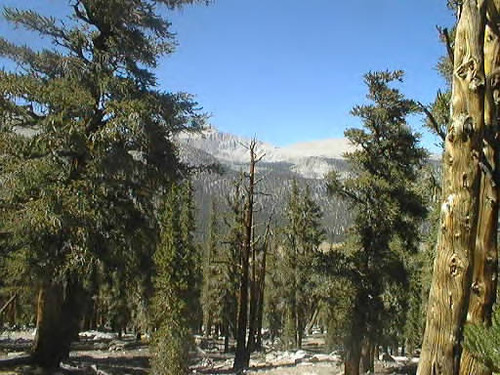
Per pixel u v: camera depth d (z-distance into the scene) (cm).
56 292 1669
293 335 4384
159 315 1600
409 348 3491
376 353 3169
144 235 1703
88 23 1808
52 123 1512
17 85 1535
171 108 1759
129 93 1730
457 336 411
